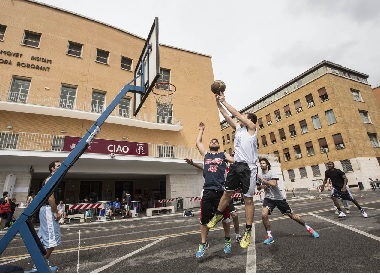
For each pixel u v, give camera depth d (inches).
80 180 777.6
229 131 1713.8
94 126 131.4
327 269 103.3
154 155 704.4
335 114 1065.5
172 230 263.0
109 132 659.4
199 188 748.6
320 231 187.0
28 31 632.4
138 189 885.2
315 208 377.4
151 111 744.3
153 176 820.6
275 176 171.6
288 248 141.6
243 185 117.0
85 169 610.9
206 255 139.0
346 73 1209.4
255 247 149.9
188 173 747.4
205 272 109.1
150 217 510.6
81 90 653.9
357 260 111.8
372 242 140.7
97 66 703.7
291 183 1235.9
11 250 195.9
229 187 120.5
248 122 123.0
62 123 599.2
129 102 721.0
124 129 685.3
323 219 250.8
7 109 540.1
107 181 826.8
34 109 557.3
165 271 115.0
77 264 138.3
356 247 133.0
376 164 1011.3
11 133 535.5
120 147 604.7
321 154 1107.9
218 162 139.5
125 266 128.4
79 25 713.0
